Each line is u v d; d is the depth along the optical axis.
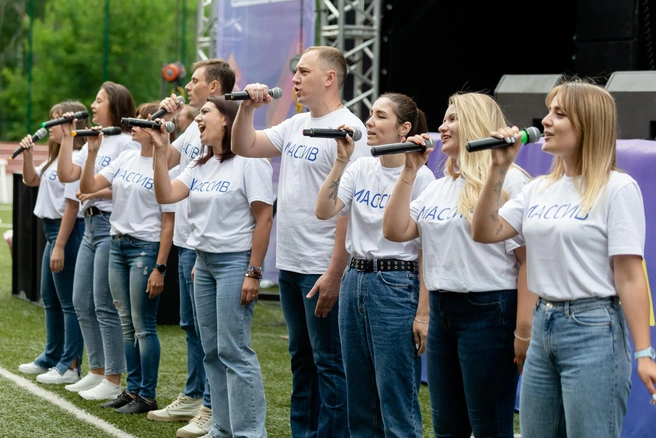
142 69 35.72
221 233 4.21
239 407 4.22
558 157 2.99
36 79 35.66
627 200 2.79
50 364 6.09
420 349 3.55
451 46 10.13
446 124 3.39
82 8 35.81
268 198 4.21
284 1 9.17
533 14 10.37
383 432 3.77
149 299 5.12
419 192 3.66
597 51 8.89
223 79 5.01
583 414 2.77
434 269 3.30
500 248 3.19
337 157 3.69
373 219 3.63
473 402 3.25
